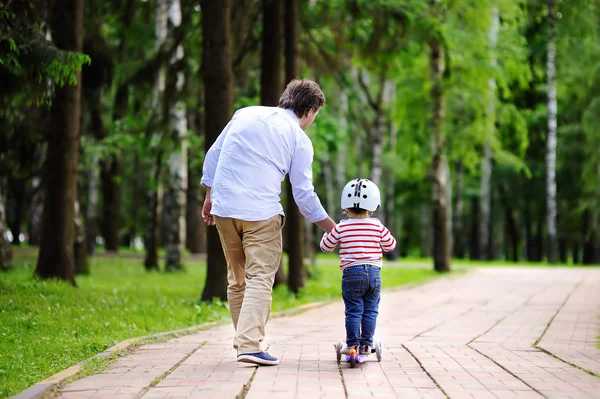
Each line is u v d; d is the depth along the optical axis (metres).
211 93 14.30
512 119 30.55
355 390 5.72
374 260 7.02
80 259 22.89
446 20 23.03
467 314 12.47
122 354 7.54
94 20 17.62
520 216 51.31
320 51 20.12
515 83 35.94
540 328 10.38
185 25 17.33
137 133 22.03
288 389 5.73
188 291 17.30
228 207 6.71
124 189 44.66
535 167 43.19
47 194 14.73
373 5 17.56
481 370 6.71
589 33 29.86
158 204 26.75
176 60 17.84
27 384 6.02
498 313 12.62
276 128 6.81
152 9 20.80
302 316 12.24
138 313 11.38
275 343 8.61
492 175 44.97
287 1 17.20
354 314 6.98
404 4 17.70
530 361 7.28
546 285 19.72
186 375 6.27
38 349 7.74
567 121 39.56
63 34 14.69
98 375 6.26
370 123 42.72
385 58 18.48
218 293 14.08
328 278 24.05
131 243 58.47
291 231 17.20
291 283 17.11
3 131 16.12
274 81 17.22
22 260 26.17
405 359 7.38
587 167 35.72
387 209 47.06
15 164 17.27
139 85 17.98
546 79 34.81
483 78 25.92
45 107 16.88
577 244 53.09
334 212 49.31
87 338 8.61
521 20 26.03
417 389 5.79
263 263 6.77
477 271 27.50
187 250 42.16
